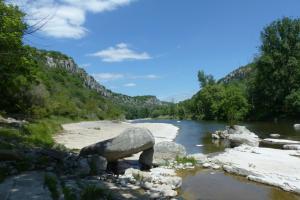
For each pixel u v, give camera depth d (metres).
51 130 34.22
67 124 52.22
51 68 131.00
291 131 48.16
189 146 32.19
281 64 75.31
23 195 10.14
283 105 74.12
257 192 14.56
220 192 14.50
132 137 17.41
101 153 17.02
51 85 73.12
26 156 14.66
